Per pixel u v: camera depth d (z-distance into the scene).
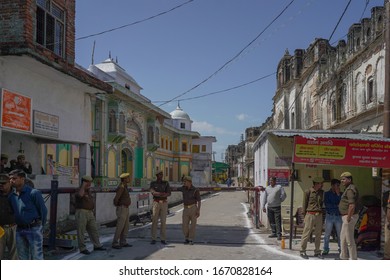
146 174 38.66
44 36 11.15
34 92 10.61
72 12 12.63
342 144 9.95
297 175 12.97
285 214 12.77
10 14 10.08
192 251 9.80
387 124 10.09
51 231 9.29
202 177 54.91
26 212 6.64
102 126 29.03
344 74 26.27
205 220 16.70
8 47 9.09
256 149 18.22
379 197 12.13
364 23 23.14
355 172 12.68
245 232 12.98
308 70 33.19
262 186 14.67
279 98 41.22
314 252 9.42
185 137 55.25
